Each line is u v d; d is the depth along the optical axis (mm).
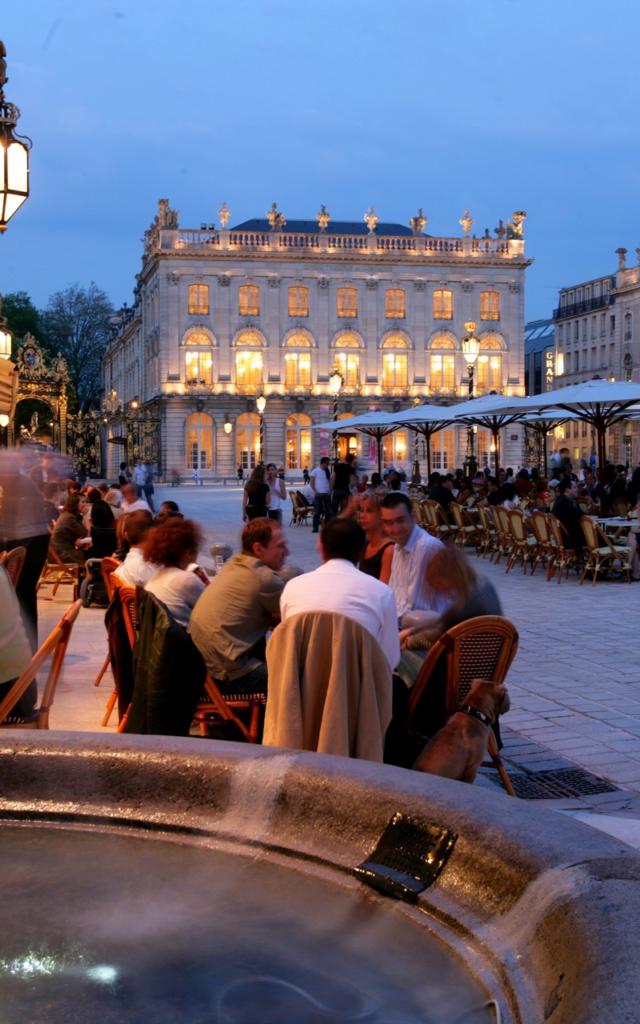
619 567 16281
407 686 5316
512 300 70750
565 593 14242
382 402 69438
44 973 1718
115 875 2135
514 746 6488
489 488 26016
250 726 5746
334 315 69000
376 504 7496
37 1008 1601
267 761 2371
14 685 4770
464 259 69812
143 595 4949
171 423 67125
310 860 2176
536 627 11234
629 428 69938
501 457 71438
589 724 7020
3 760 2486
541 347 96062
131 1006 1614
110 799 2430
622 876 1735
